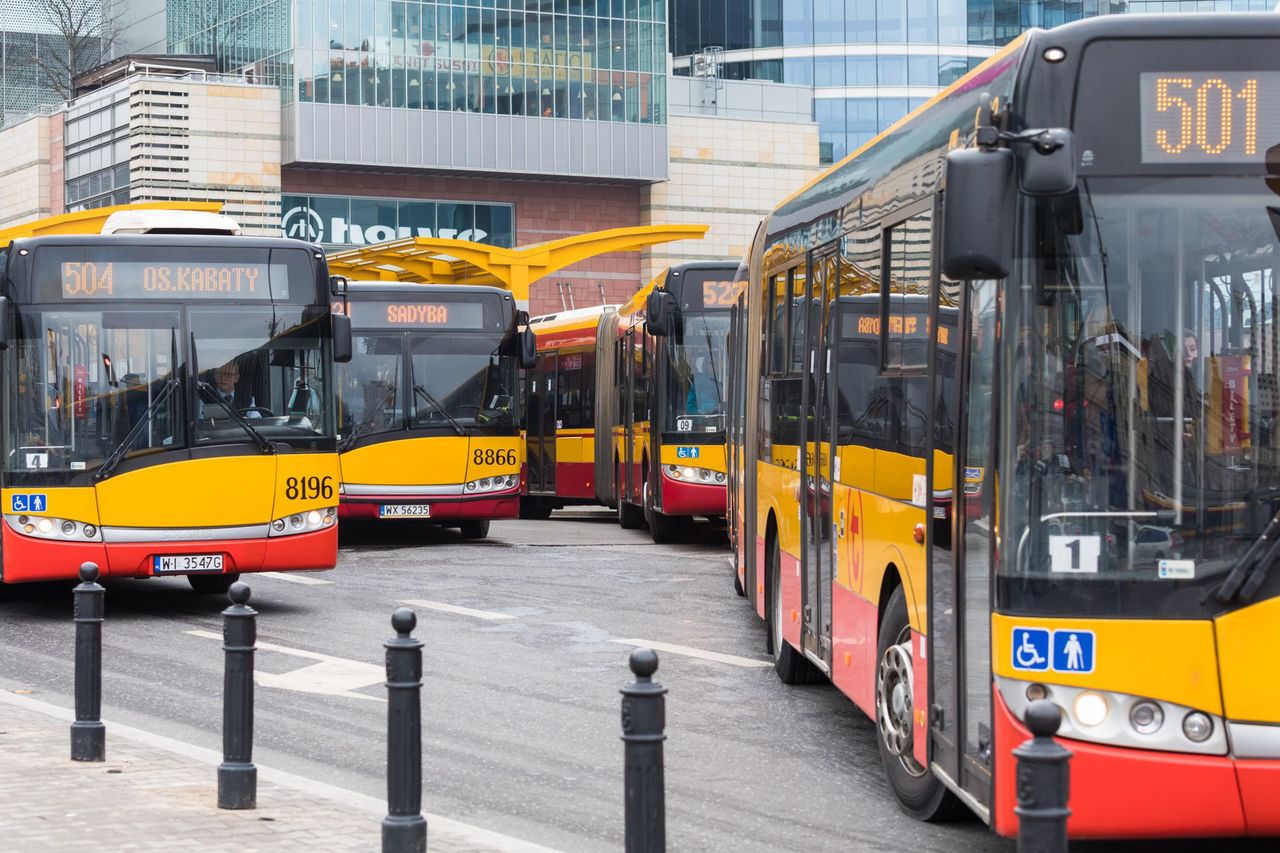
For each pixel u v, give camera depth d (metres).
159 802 11.27
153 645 20.06
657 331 31.59
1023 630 8.78
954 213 8.63
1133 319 8.87
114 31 109.50
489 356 35.47
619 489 40.09
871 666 12.31
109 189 89.38
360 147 87.88
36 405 21.94
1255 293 8.92
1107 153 8.93
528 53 91.69
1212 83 8.95
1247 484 8.75
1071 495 8.80
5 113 123.62
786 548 16.28
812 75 113.56
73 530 21.86
